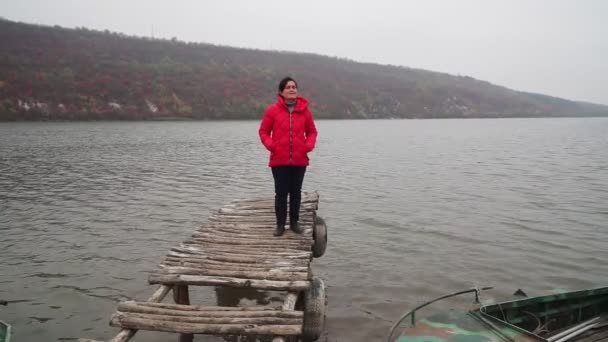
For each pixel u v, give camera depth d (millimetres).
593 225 11883
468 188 17906
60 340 5969
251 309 4195
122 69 103688
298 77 140000
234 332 3855
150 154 31328
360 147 40094
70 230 11352
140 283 7930
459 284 7906
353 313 6742
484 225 11953
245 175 21531
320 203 14898
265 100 113750
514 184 18906
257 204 8344
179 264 5191
